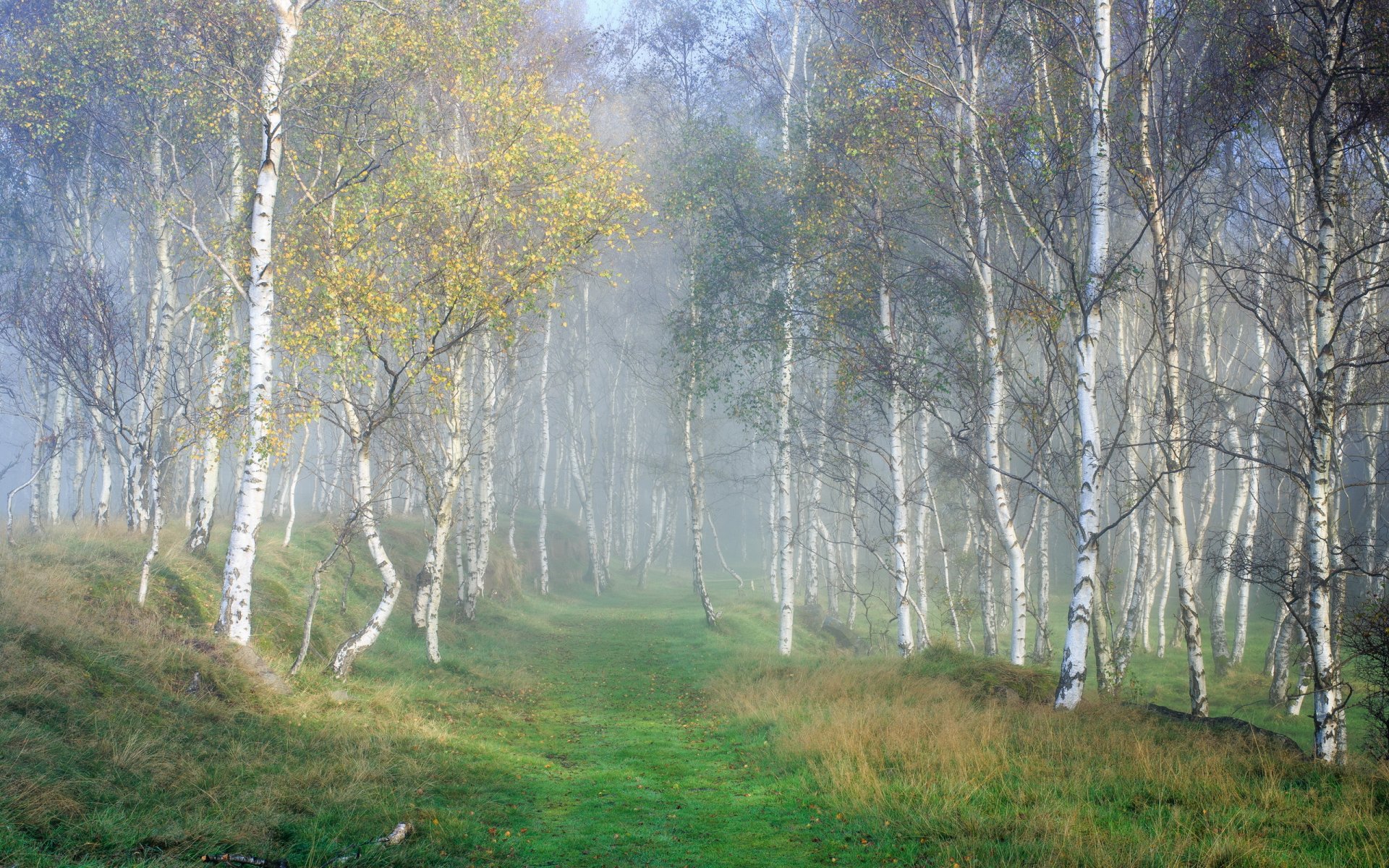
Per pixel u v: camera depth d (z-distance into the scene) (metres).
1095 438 14.27
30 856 5.88
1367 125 13.56
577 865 7.34
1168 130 16.45
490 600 30.67
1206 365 21.78
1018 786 9.27
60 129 19.78
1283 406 14.91
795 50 26.64
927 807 8.57
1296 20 14.13
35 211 25.23
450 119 19.27
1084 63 15.49
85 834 6.50
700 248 25.00
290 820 7.57
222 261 15.28
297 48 16.48
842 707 13.84
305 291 15.19
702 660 23.16
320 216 16.30
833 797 9.22
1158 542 31.72
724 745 13.18
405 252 16.48
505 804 9.27
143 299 27.31
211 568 17.52
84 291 19.83
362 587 23.36
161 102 19.78
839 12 21.30
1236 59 14.70
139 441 19.45
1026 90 18.08
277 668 13.48
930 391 19.61
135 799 7.38
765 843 8.02
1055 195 16.08
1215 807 8.32
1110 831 7.63
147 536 18.19
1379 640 11.11
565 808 9.24
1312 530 11.32
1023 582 17.45
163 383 19.53
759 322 23.70
